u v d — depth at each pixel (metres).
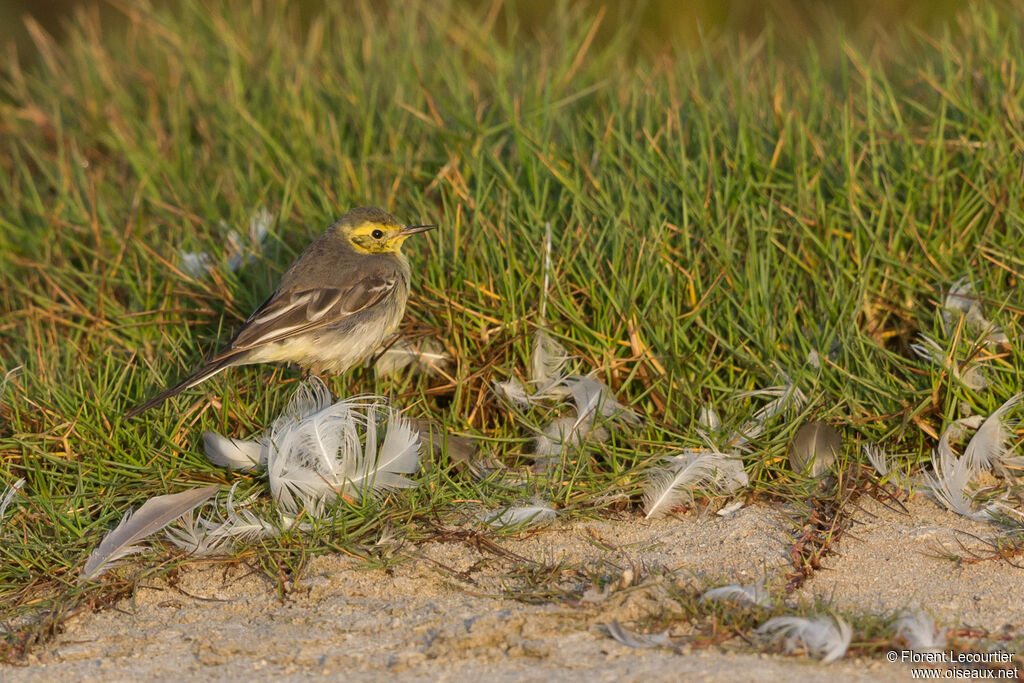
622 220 11.39
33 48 20.80
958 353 10.04
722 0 18.95
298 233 12.63
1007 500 9.24
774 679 6.76
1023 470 9.61
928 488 9.46
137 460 9.73
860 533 8.86
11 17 21.70
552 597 8.03
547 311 10.84
